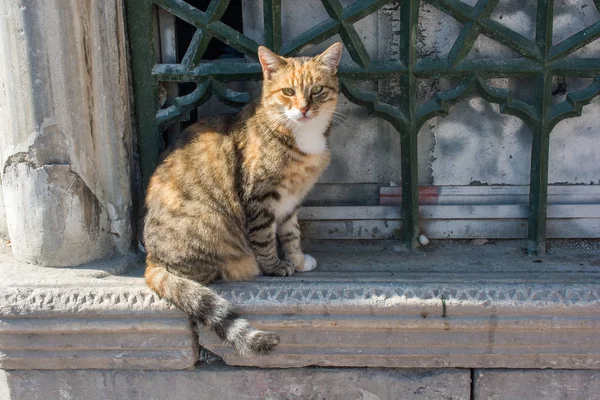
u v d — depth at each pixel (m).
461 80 3.13
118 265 3.00
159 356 2.88
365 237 3.48
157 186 2.97
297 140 2.93
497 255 3.24
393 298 2.75
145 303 2.77
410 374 2.93
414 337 2.82
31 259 2.94
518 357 2.85
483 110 3.33
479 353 2.83
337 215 3.46
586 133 3.32
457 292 2.76
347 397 2.96
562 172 3.38
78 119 2.83
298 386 2.96
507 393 2.92
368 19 3.25
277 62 2.93
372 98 3.12
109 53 2.93
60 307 2.75
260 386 2.96
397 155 3.42
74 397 2.98
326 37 3.10
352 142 3.42
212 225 2.88
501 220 3.42
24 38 2.69
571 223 3.39
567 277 2.86
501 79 3.26
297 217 3.38
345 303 2.75
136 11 3.03
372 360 2.89
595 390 2.89
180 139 3.08
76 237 2.92
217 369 2.95
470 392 2.94
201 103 3.16
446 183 3.44
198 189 2.91
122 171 3.06
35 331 2.79
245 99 3.13
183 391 2.97
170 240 2.85
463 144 3.38
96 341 2.85
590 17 3.20
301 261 3.07
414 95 3.12
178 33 4.32
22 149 2.80
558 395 2.91
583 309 2.71
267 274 3.01
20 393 2.97
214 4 3.03
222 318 2.69
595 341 2.78
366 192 3.50
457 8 3.00
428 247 3.38
